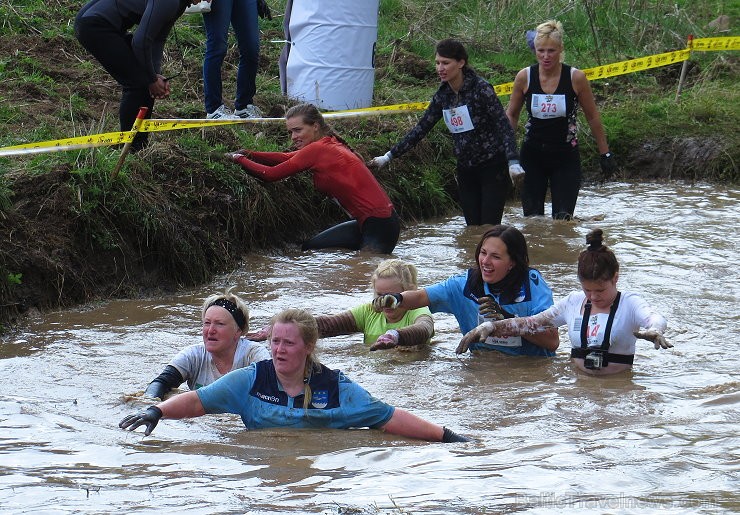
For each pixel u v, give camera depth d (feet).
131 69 51.93
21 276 43.42
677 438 27.86
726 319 42.42
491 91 59.72
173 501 22.75
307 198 60.13
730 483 23.99
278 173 54.85
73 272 45.73
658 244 56.39
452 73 59.06
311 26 70.54
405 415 28.94
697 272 50.11
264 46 84.12
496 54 97.55
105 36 51.34
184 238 50.11
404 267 40.06
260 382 29.86
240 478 24.59
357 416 29.22
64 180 48.47
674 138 81.25
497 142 60.59
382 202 56.18
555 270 51.16
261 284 49.24
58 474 24.71
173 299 47.19
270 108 68.85
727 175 78.48
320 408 29.45
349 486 23.91
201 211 52.75
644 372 35.86
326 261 54.03
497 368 36.81
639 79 94.73
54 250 45.55
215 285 49.60
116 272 47.65
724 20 104.78
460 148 61.36
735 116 84.07
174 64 73.72
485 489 23.59
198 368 34.01
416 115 74.43
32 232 45.47
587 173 80.33
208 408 29.55
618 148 81.51
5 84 63.41
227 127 61.16
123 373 35.63
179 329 41.83
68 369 35.99
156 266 49.11
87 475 24.67
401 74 86.94
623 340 35.50
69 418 29.99
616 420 30.07
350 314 40.27
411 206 66.28
